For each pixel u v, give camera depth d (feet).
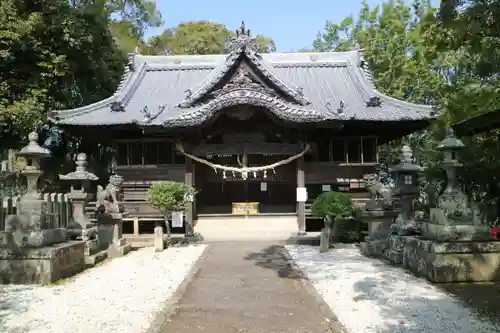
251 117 63.72
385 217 47.37
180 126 61.62
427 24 41.34
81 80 84.38
